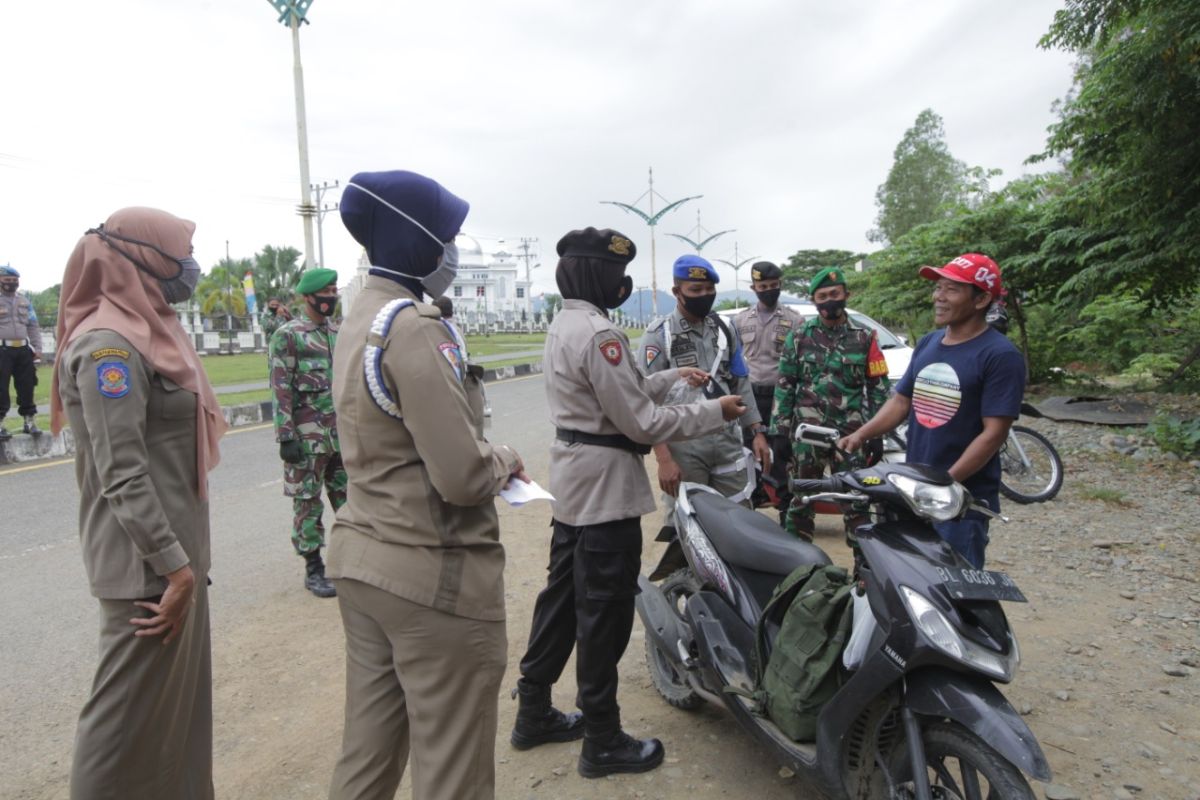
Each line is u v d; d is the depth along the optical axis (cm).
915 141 4084
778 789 284
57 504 698
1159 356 1255
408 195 206
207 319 4603
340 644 412
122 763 214
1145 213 883
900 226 4062
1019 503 662
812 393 470
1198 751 300
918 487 245
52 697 358
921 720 229
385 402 193
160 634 213
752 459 418
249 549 572
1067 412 995
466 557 201
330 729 331
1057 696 342
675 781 290
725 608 308
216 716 342
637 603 347
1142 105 774
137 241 221
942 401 312
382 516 199
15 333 939
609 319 287
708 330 405
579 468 281
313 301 477
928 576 227
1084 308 1284
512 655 397
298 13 1925
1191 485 674
